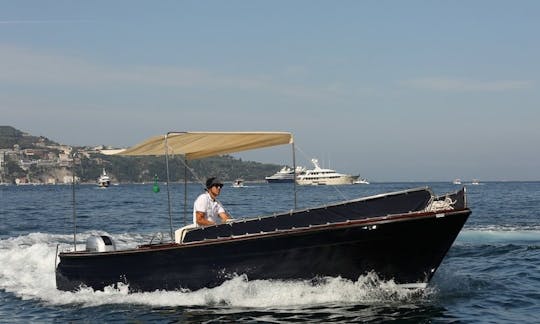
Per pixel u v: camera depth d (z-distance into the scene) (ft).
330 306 30.19
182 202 147.13
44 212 111.75
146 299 32.53
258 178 586.45
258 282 31.32
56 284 36.22
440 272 40.98
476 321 27.99
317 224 30.71
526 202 140.56
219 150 38.01
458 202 29.53
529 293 34.17
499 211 106.01
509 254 51.42
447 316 28.76
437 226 29.40
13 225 83.15
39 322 29.55
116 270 33.55
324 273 31.07
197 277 31.99
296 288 31.24
